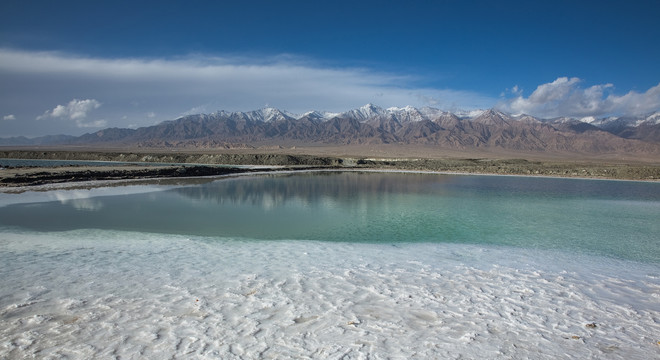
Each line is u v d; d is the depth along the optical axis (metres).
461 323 7.11
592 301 8.33
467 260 11.43
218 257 11.15
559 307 7.96
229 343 6.17
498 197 27.66
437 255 11.95
